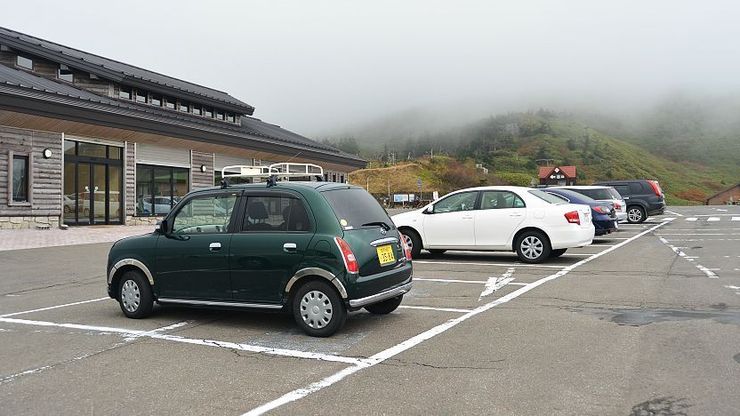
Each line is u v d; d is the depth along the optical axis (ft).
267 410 13.41
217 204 22.56
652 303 24.90
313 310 20.24
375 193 254.88
